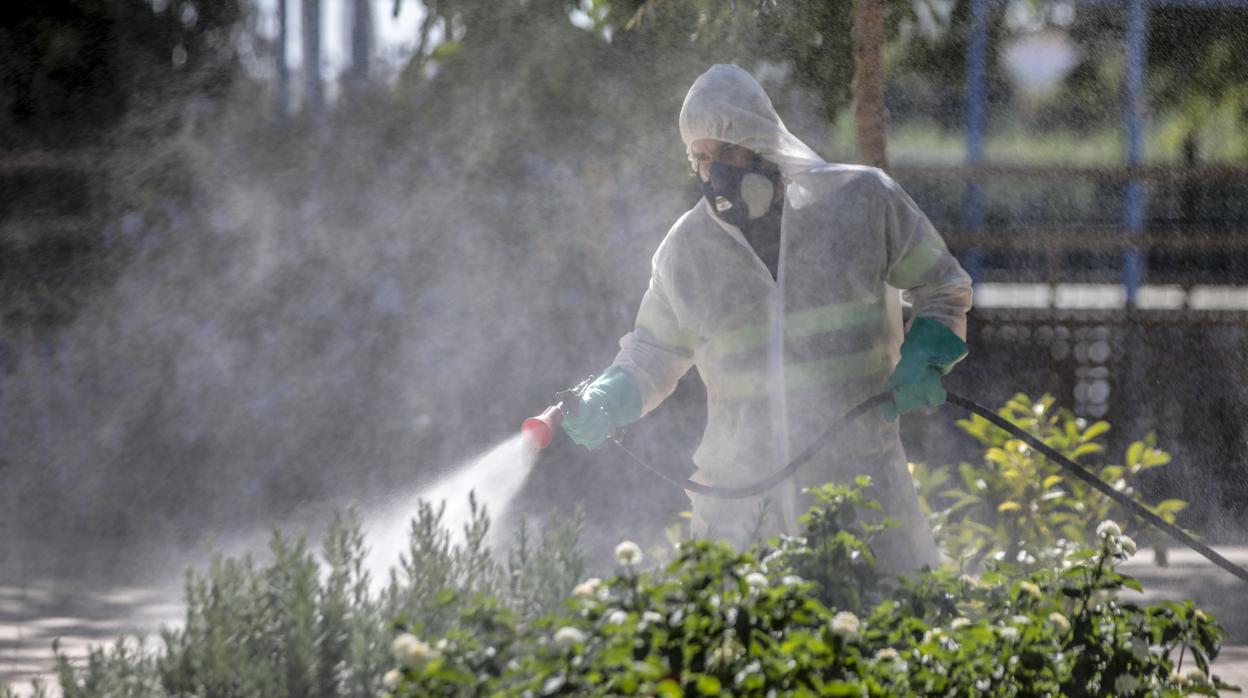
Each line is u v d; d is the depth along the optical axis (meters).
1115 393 27.09
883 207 10.41
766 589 7.44
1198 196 31.45
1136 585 8.77
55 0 29.33
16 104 29.16
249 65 29.89
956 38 28.70
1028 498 14.91
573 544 8.84
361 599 8.52
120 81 29.52
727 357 10.59
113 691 8.05
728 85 10.37
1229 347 27.09
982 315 27.25
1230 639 14.74
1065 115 30.91
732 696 6.70
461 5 23.52
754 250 10.46
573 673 6.72
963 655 7.74
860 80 16.52
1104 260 30.27
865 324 10.41
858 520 9.84
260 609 8.02
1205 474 26.42
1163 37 30.80
